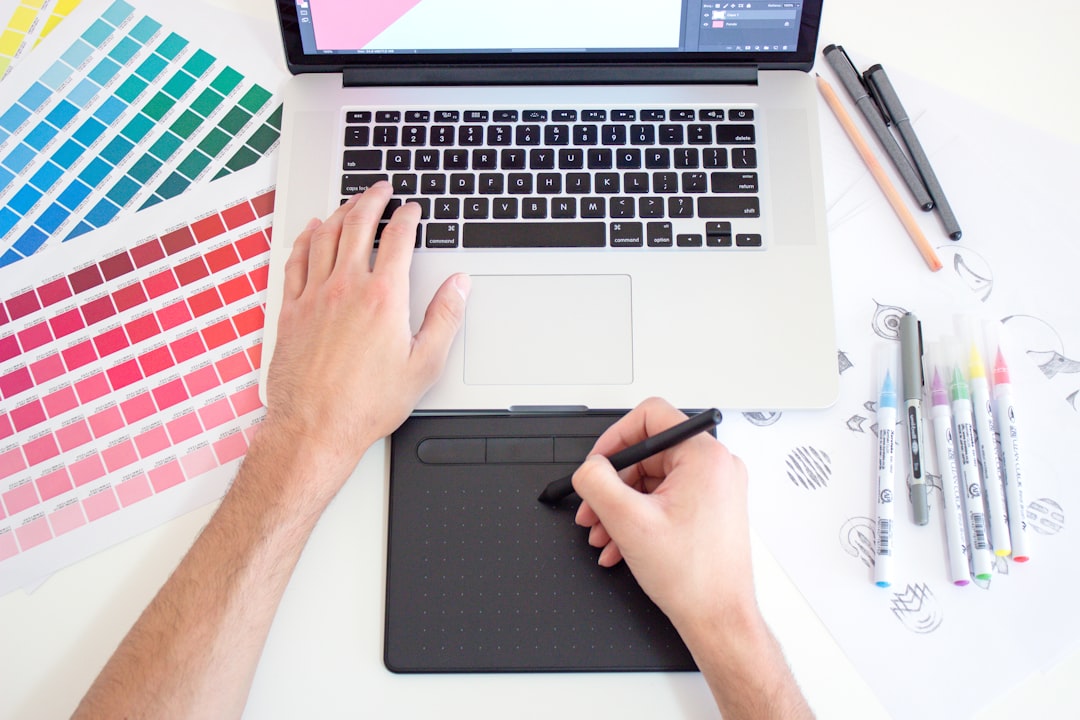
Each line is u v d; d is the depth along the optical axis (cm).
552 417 66
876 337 69
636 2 70
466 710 60
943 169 73
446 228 70
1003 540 62
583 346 67
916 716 59
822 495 65
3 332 70
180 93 77
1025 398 66
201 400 68
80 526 65
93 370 69
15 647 62
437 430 66
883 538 62
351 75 74
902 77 77
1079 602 61
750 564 57
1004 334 68
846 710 59
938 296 70
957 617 61
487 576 62
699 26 71
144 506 65
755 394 66
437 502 64
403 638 61
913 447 65
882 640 61
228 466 66
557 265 69
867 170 74
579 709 60
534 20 71
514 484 65
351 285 66
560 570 62
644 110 73
